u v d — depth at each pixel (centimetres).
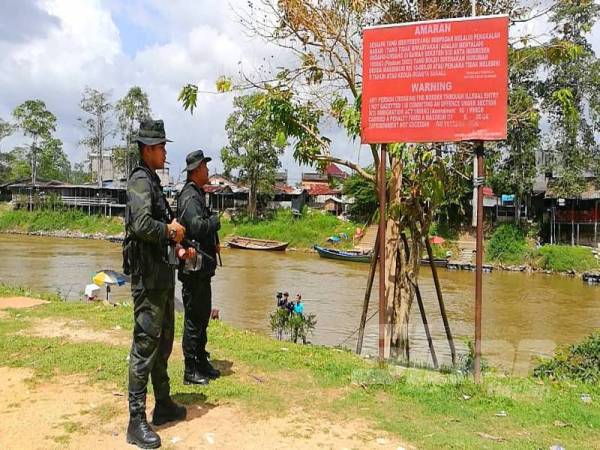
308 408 450
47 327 717
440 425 427
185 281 486
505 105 531
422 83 555
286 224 4681
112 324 743
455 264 3353
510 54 834
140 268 362
